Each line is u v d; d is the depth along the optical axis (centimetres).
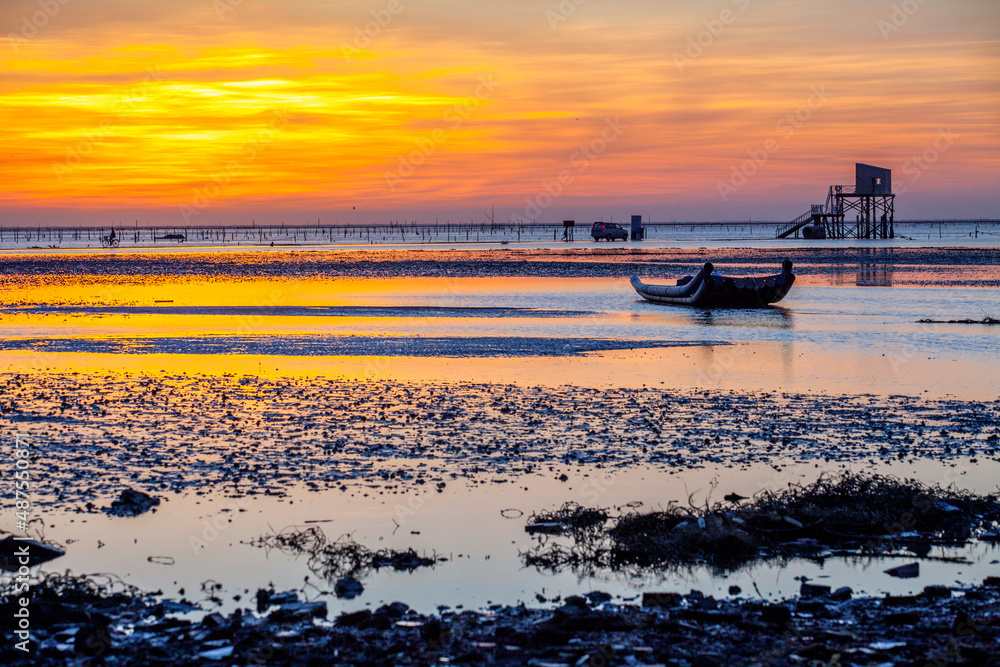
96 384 1995
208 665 736
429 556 1021
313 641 786
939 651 748
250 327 3045
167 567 990
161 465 1355
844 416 1653
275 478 1293
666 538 1041
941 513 1123
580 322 3192
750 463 1357
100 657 756
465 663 734
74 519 1130
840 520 1115
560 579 967
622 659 739
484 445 1462
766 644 772
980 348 2508
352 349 2530
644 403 1772
